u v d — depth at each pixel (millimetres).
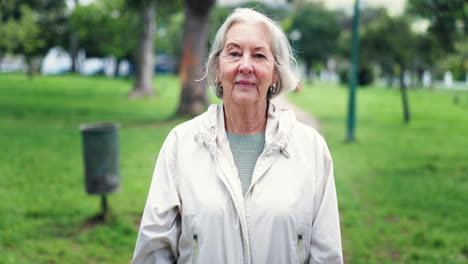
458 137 11727
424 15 9555
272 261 1782
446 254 4418
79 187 6566
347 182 7074
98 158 4855
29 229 4867
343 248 4605
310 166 1867
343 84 41375
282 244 1779
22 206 5656
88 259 4262
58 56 49156
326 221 1848
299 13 52344
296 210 1791
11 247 4457
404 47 14055
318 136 1962
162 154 1941
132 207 5664
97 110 16500
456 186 6883
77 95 22375
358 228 5113
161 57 56281
